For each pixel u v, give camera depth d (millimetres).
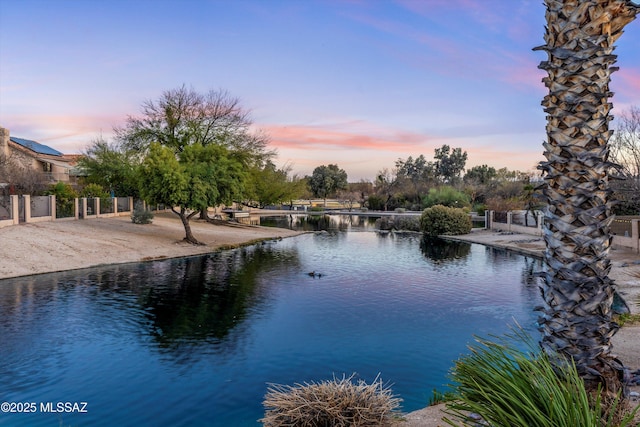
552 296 3680
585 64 3408
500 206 41812
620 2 3332
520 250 23578
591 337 3557
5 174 31359
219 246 25172
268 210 64312
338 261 20578
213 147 27141
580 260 3545
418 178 82750
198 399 6539
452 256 22359
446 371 7512
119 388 6914
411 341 9117
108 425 5797
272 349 8656
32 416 6027
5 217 21984
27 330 9773
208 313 11320
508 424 2725
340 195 90562
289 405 4594
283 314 11250
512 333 9562
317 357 8234
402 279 16125
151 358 8172
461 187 63812
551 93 3578
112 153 40031
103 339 9234
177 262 20000
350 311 11562
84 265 18109
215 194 24891
